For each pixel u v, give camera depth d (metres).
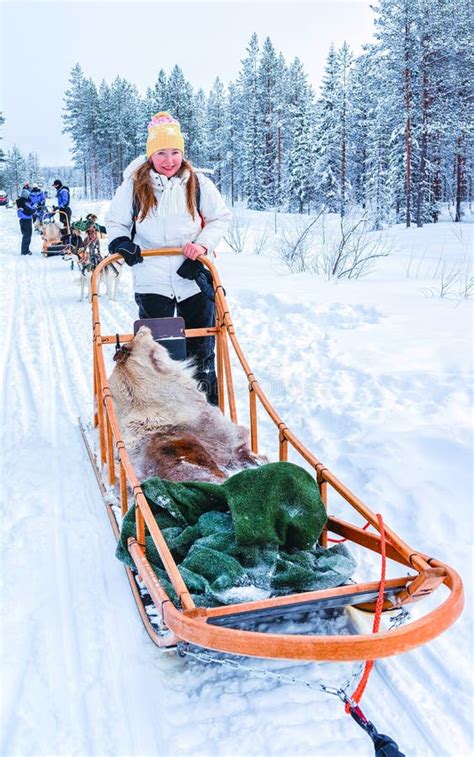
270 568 2.25
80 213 26.11
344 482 3.78
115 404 3.46
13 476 4.03
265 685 2.31
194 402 3.38
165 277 4.21
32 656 2.46
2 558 3.12
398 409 4.60
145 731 2.10
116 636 2.57
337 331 6.89
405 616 2.31
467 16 31.52
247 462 3.13
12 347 7.48
